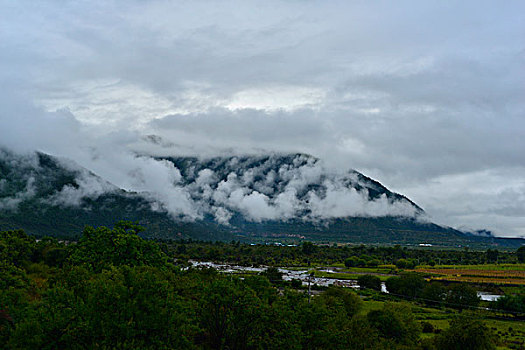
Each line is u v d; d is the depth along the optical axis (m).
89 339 33.81
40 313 34.34
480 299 137.75
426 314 117.06
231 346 45.00
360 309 103.00
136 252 70.31
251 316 43.84
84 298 41.00
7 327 36.62
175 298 38.50
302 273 194.38
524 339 90.94
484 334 69.12
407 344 73.00
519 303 122.88
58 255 119.44
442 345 69.88
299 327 44.47
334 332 46.69
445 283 167.38
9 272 56.59
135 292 35.78
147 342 34.62
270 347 43.41
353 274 195.00
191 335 44.78
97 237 72.25
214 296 44.44
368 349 53.56
